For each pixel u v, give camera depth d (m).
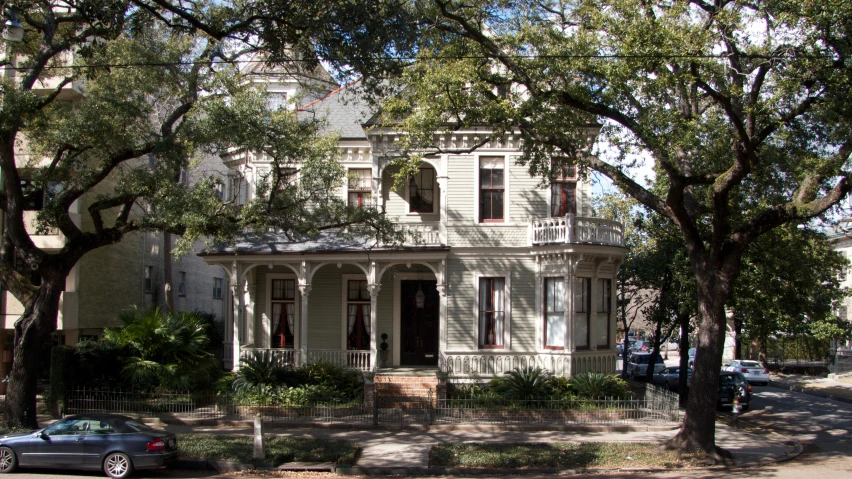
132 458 14.41
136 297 31.52
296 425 19.88
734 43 14.59
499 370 24.27
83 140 16.84
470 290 24.84
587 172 21.00
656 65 14.51
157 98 18.47
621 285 32.41
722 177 15.34
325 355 25.55
